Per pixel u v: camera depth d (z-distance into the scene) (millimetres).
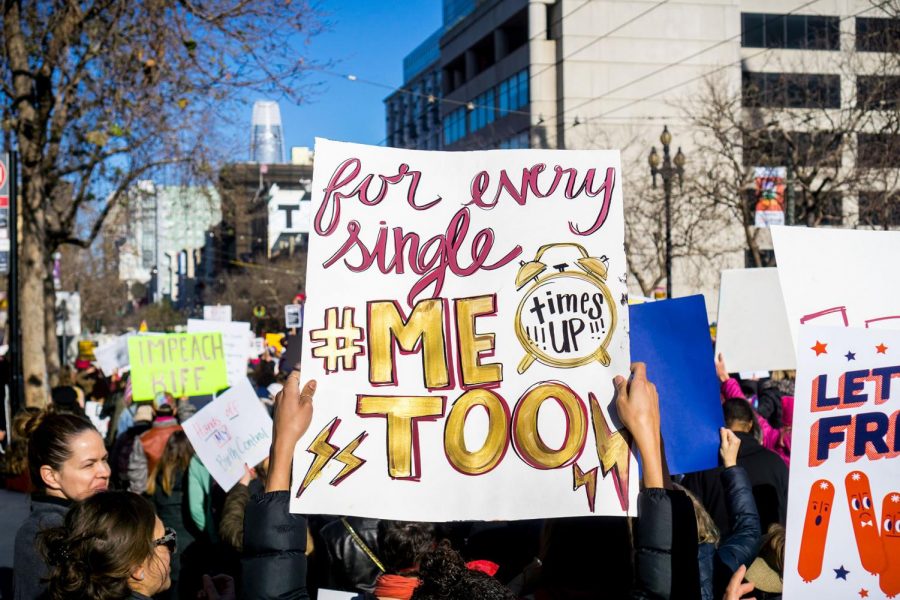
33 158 14125
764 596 3820
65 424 3498
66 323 25969
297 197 86125
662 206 33188
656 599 2867
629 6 50844
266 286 73688
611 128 49094
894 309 3484
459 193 3441
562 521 3807
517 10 53812
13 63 14016
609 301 3359
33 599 3211
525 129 52906
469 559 5148
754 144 26891
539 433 3295
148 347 9000
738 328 6133
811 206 24891
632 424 3074
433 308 3377
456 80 66250
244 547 2947
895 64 22969
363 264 3402
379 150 3461
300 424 3090
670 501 2932
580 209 3412
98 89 15953
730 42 50625
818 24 46375
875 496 3033
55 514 3363
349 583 4586
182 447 6504
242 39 14508
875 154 23453
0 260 11438
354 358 3355
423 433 3318
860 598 2998
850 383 3074
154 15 14602
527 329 3355
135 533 2770
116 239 30750
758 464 5395
